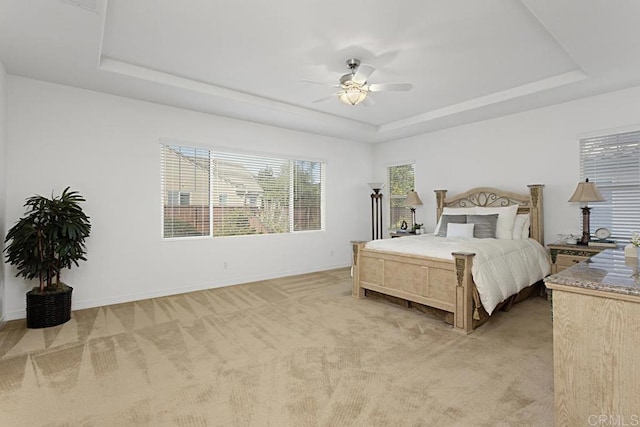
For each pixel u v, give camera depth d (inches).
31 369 92.0
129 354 101.5
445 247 137.1
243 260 199.9
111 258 155.5
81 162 147.6
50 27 96.7
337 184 250.7
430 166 230.4
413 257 137.6
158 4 91.3
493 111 181.2
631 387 53.4
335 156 249.1
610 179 154.4
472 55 122.9
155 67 134.3
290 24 101.9
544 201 175.0
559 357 60.4
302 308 147.6
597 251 139.6
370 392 80.2
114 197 156.1
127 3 90.7
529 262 149.6
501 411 72.2
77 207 133.6
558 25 94.3
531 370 90.6
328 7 93.0
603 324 56.1
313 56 123.7
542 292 166.2
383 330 120.6
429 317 134.8
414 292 137.9
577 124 162.9
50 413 72.2
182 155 178.9
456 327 120.1
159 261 169.2
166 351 103.6
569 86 143.9
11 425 68.2
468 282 118.2
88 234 134.0
